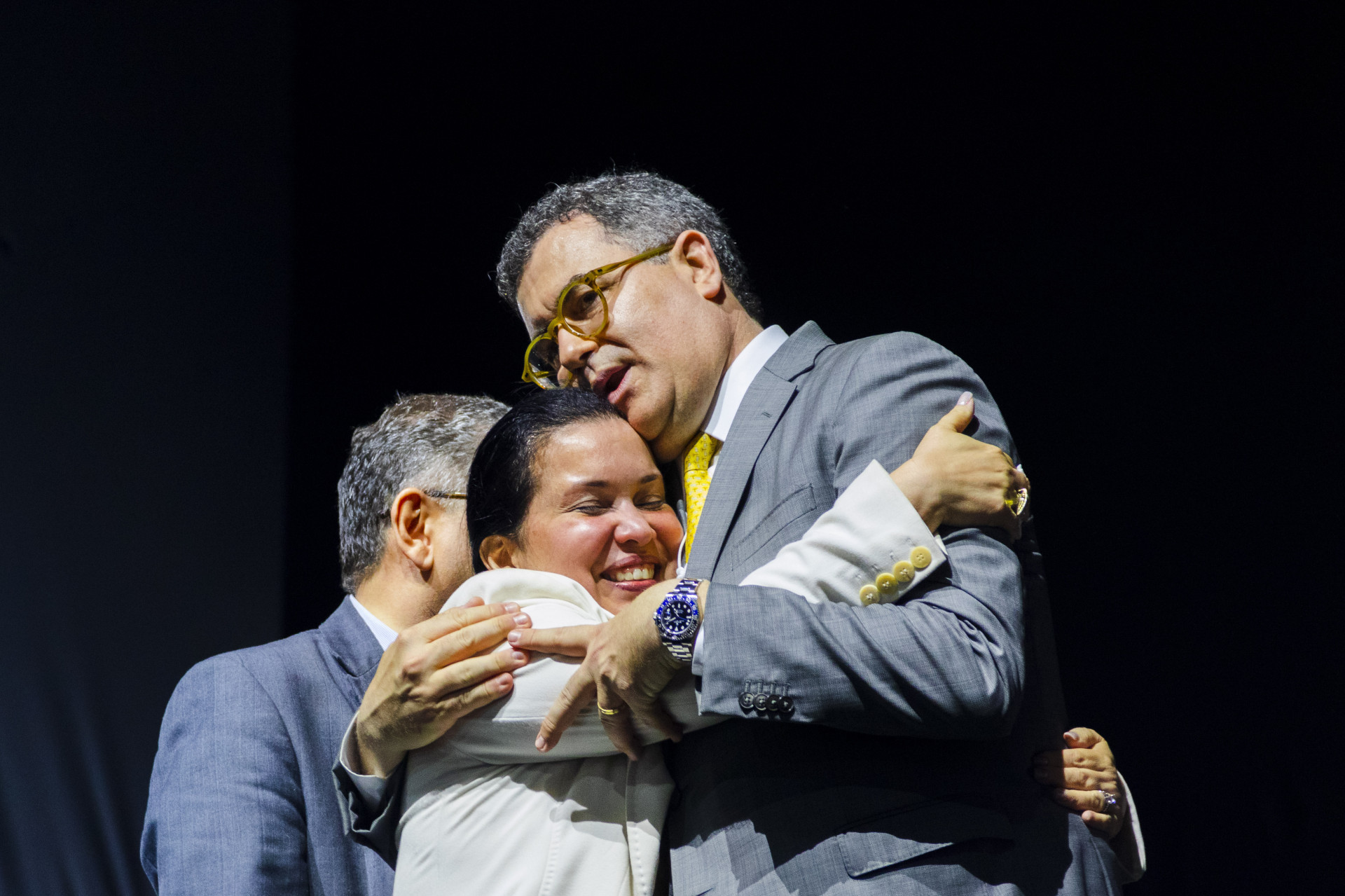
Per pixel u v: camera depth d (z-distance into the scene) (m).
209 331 7.92
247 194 8.18
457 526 3.22
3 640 7.16
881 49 8.05
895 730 2.02
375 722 2.40
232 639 7.59
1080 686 7.03
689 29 8.38
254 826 2.71
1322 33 7.14
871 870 2.01
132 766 7.20
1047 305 7.53
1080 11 7.68
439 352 8.31
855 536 2.11
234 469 7.82
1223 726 6.72
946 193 7.83
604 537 2.44
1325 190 7.02
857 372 2.39
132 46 7.91
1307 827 6.41
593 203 2.79
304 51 8.49
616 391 2.63
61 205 7.60
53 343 7.50
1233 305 7.14
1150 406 7.23
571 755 2.30
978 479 2.17
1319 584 6.68
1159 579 7.02
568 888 2.19
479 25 8.55
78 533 7.39
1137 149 7.50
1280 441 6.91
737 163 8.20
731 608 2.07
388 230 8.43
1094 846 2.29
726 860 2.12
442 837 2.30
